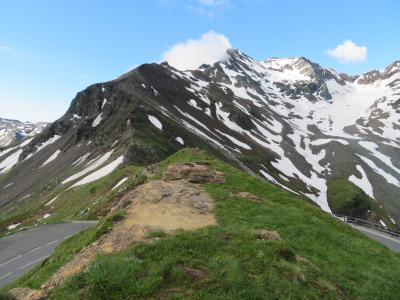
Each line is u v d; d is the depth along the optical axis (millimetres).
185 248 17797
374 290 19812
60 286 15086
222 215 25391
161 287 14578
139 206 25375
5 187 152625
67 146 162000
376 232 51188
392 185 187000
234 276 15562
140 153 95125
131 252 16875
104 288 14227
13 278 33875
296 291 15875
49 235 49188
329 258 22203
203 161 38875
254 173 137250
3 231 74812
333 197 159875
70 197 80875
